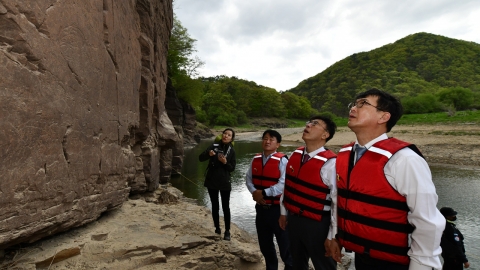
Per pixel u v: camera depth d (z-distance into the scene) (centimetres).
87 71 333
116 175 436
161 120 927
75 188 314
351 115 224
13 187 227
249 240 634
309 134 305
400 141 206
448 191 1323
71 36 298
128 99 486
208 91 8838
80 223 336
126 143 509
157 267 343
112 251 333
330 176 282
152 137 805
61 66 282
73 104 304
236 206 1049
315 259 295
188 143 3450
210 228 571
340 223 223
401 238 194
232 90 9462
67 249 307
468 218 963
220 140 514
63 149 292
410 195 184
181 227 474
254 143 3956
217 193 516
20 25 229
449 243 445
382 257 199
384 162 198
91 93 344
